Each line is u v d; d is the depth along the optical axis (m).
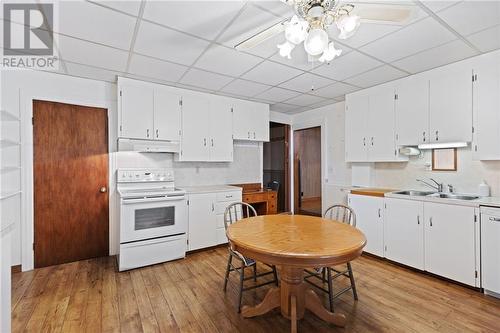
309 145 6.42
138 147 3.17
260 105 4.41
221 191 3.70
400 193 3.09
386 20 1.50
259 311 1.95
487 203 2.21
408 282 2.52
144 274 2.75
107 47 2.29
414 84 2.99
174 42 2.21
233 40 2.18
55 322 1.89
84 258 3.17
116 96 3.34
